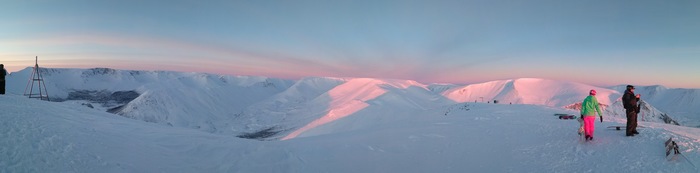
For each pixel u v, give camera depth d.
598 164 8.43
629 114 10.65
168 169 8.25
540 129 14.36
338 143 13.05
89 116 13.74
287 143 12.85
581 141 10.75
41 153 7.08
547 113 23.83
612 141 10.28
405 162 10.20
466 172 8.92
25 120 9.17
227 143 11.42
